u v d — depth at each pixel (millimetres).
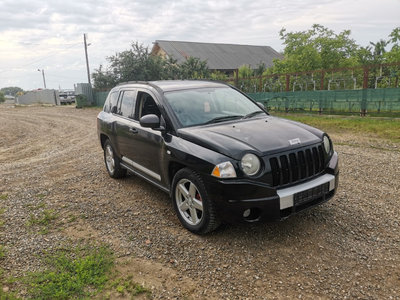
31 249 3645
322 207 4375
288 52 23891
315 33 23203
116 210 4664
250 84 21812
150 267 3223
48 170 7246
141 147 4711
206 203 3494
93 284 2975
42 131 15219
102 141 6492
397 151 7379
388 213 4145
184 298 2770
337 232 3713
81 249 3598
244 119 4379
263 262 3217
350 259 3203
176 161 3818
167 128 4145
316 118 14109
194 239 3713
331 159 3895
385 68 18562
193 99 4527
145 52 31266
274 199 3236
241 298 2744
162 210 4582
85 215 4531
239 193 3234
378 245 3428
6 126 18266
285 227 3863
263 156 3312
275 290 2820
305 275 2996
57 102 42250
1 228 4234
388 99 13359
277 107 18203
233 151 3326
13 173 7176
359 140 8977
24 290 2922
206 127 4023
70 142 11367
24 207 4953
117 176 6082
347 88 18000
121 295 2824
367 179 5500
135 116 5047
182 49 46906
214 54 48469
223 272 3094
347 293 2740
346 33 23172
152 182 4734
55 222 4355
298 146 3531
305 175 3555
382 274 2961
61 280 3010
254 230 3826
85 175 6605
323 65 23219
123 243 3703
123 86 5859
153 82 5078
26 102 51812
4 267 3297
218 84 5176
